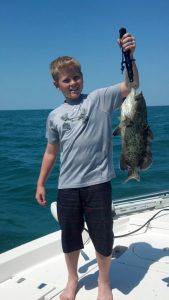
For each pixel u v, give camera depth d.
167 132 30.77
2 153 22.78
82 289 3.92
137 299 3.71
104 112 3.69
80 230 3.86
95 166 3.67
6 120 71.00
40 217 9.25
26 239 7.92
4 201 10.95
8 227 8.57
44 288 3.95
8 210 9.91
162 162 17.08
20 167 17.14
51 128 3.85
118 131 3.61
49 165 4.01
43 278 4.15
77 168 3.66
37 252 4.51
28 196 11.49
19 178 14.70
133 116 3.49
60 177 3.80
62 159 3.75
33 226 8.63
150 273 4.16
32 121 65.88
